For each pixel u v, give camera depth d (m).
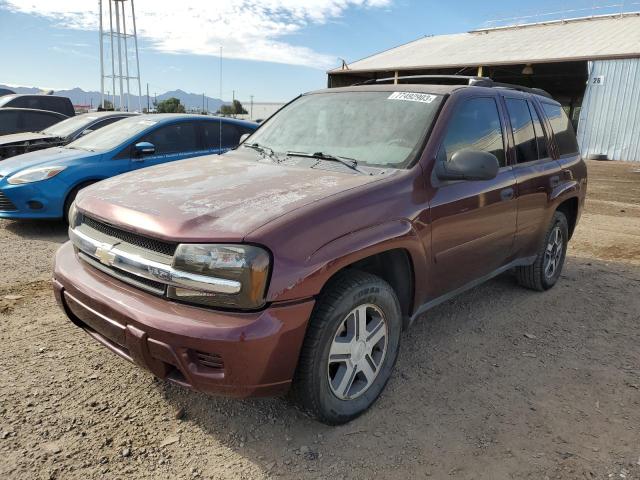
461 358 3.63
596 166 19.33
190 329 2.27
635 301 4.88
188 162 3.65
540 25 31.31
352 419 2.84
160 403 2.93
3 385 3.01
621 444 2.75
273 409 2.93
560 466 2.56
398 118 3.50
